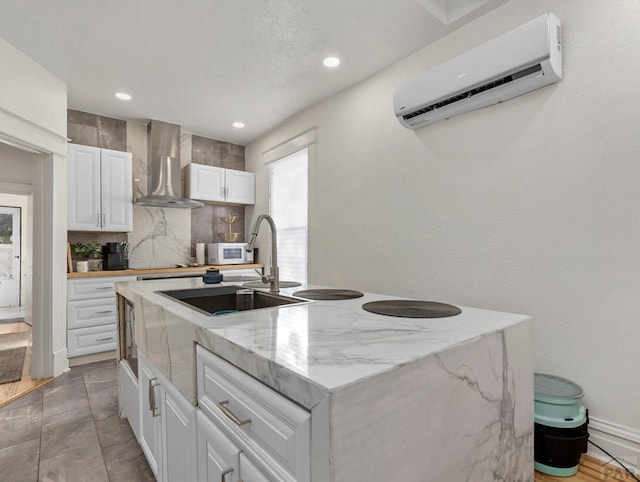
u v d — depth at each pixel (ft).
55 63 8.89
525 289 6.47
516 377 3.83
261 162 14.96
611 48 5.44
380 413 2.32
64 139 9.97
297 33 7.71
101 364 10.59
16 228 22.49
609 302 5.46
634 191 5.22
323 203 11.25
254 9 6.92
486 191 7.07
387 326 3.54
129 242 13.14
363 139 9.89
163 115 12.43
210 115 12.46
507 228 6.74
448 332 3.34
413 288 8.54
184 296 6.14
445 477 2.89
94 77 9.64
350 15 7.10
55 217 9.69
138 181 13.15
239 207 16.07
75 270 11.51
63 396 8.33
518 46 5.98
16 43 7.97
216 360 3.23
